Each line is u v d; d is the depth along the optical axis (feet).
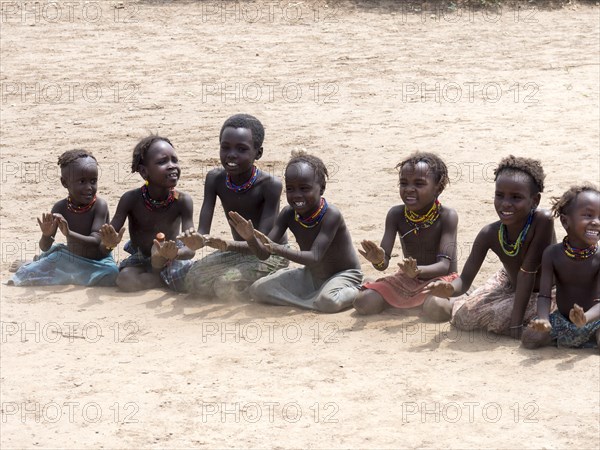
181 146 85.81
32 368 42.75
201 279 51.29
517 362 42.27
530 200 44.83
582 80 108.68
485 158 79.77
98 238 53.78
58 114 98.94
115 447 35.70
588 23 143.02
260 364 42.75
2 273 55.93
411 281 48.83
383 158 80.38
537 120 92.22
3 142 88.38
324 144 85.35
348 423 37.04
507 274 47.39
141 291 53.16
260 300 50.83
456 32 137.39
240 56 124.98
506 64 118.21
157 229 53.93
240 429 36.70
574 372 41.06
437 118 93.97
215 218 65.77
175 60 123.44
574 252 43.47
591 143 83.51
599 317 42.65
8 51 129.39
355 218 64.80
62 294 52.60
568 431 36.04
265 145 85.30
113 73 117.08
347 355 43.55
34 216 66.95
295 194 48.88
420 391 39.58
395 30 138.82
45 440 36.35
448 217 48.85
